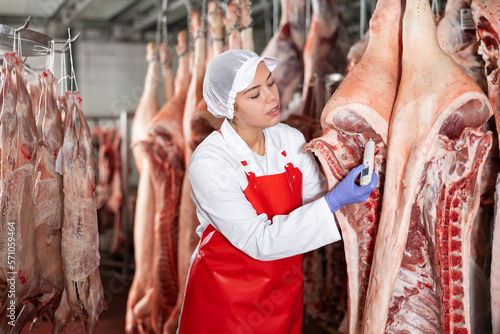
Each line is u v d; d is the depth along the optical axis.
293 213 1.57
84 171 2.07
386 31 1.71
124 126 5.04
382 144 1.62
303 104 3.02
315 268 3.10
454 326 1.59
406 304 1.65
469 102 1.49
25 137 1.93
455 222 1.58
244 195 1.69
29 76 2.80
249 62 1.60
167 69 3.69
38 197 2.03
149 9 7.25
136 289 3.45
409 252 1.64
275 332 1.71
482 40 1.76
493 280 1.76
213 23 3.00
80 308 2.05
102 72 8.39
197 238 3.00
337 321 3.00
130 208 6.20
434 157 1.55
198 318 1.75
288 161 1.81
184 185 3.03
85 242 2.05
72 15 5.83
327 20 3.01
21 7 6.59
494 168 1.96
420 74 1.54
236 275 1.70
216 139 1.75
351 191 1.50
